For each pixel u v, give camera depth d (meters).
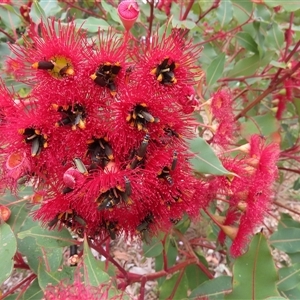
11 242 0.27
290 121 0.62
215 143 0.33
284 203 0.66
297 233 0.40
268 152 0.30
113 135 0.24
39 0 0.40
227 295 0.28
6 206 0.31
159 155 0.25
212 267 0.55
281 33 0.45
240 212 0.32
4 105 0.25
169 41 0.25
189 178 0.27
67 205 0.25
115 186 0.23
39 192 0.27
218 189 0.30
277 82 0.43
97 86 0.24
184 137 0.27
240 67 0.47
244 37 0.46
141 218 0.27
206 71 0.40
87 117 0.24
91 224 0.27
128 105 0.24
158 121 0.24
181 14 0.42
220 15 0.46
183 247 0.51
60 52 0.23
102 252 0.31
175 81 0.24
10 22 0.40
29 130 0.24
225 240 0.37
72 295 0.22
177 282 0.38
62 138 0.24
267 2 0.35
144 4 0.44
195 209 0.29
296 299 0.36
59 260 0.32
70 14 0.56
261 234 0.28
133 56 0.25
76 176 0.23
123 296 0.25
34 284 0.32
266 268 0.28
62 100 0.23
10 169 0.25
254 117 0.44
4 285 0.49
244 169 0.30
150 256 0.39
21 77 0.28
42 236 0.29
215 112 0.33
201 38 0.49
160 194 0.26
